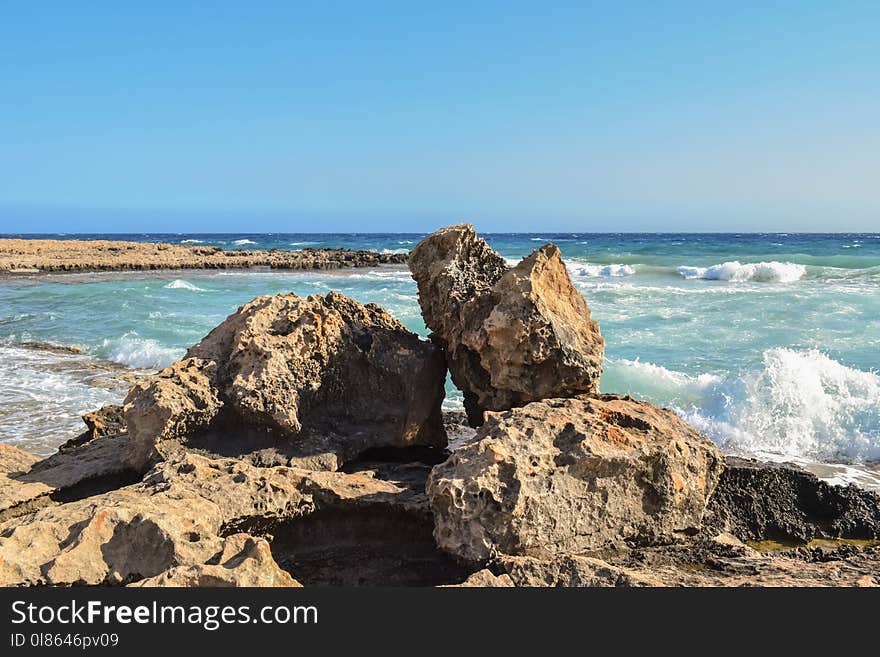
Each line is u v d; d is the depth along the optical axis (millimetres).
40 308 23266
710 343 15555
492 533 4867
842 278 29969
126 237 179875
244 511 5188
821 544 6316
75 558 4324
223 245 90125
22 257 44594
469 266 7477
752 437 10133
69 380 13422
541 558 4965
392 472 6516
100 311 22266
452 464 5180
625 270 36469
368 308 7688
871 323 17172
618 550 5352
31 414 11016
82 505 4980
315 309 6887
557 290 7066
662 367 13203
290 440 6414
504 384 6691
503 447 5125
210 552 4473
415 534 5566
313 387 6617
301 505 5480
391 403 7121
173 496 5098
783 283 29047
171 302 24641
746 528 6352
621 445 5406
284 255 53312
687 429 6070
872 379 11430
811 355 12305
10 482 6078
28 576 4215
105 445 6996
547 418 5582
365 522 5625
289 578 4434
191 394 6227
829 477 8703
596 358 6734
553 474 5129
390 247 85688
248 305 7121
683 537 5641
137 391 6281
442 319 7477
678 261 41312
